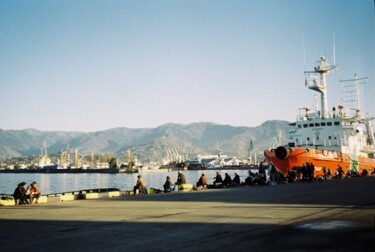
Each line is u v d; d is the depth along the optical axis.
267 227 9.65
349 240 7.76
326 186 26.69
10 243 8.73
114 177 180.00
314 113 48.59
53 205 18.59
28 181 142.50
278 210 13.00
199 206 15.46
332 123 44.78
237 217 11.62
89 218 12.69
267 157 41.62
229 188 30.08
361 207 13.13
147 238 8.86
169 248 7.74
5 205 19.33
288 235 8.51
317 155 39.44
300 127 47.53
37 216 13.73
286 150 38.50
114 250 7.76
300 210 12.80
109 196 25.59
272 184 32.31
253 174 33.72
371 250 6.91
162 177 167.00
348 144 44.19
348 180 34.88
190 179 138.75
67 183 123.88
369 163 50.38
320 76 48.41
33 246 8.35
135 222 11.38
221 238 8.51
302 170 35.69
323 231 8.80
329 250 7.01
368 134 54.25
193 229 9.80
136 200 20.05
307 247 7.30
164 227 10.31
